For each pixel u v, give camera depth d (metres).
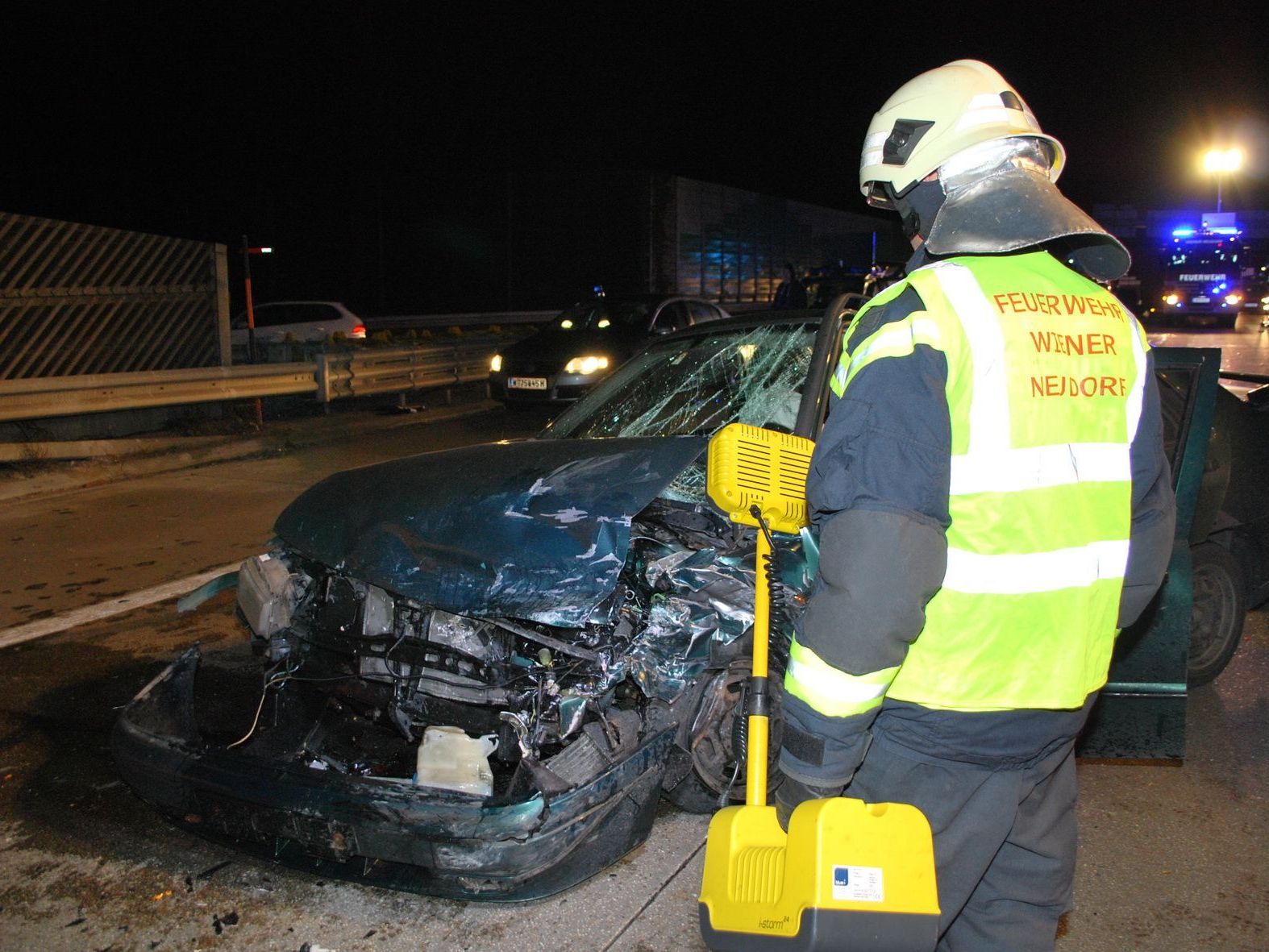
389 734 3.17
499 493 3.12
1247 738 3.93
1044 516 1.60
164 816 2.89
